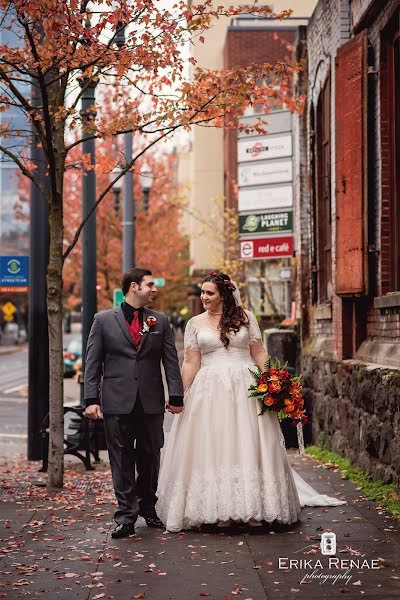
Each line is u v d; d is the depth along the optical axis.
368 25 11.67
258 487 7.96
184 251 57.50
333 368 13.02
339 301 12.62
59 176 11.01
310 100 15.97
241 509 7.91
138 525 8.49
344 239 11.93
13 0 9.34
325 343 14.41
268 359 8.35
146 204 30.66
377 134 11.16
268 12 10.62
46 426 12.92
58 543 7.72
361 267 11.21
